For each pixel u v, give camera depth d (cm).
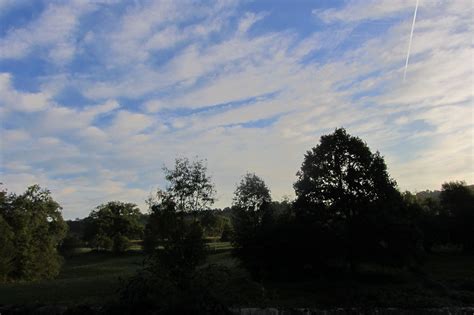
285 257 5278
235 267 5631
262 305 3738
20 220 7806
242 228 5559
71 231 16250
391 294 4159
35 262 7631
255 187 5738
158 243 3734
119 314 3381
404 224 5147
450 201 9156
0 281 6750
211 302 3422
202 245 3681
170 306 3344
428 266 6188
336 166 5472
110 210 13662
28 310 3531
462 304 3838
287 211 5844
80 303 3641
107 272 8356
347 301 3978
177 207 3834
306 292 4394
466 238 8338
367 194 5366
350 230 5175
